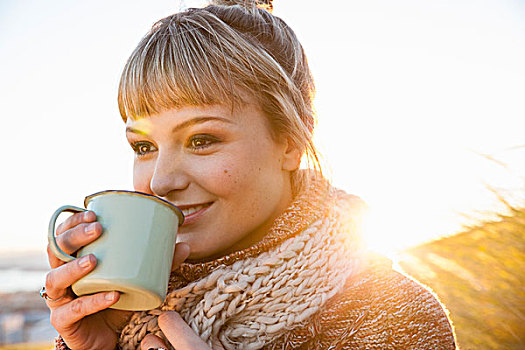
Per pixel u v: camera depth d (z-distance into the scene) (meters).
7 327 9.23
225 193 1.20
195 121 1.19
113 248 0.96
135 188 1.31
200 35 1.22
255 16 1.36
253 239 1.32
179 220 1.07
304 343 1.20
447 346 1.19
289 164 1.33
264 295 1.17
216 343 1.17
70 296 1.07
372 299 1.23
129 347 1.21
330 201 1.33
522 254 2.53
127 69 1.25
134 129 1.24
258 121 1.26
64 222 1.02
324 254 1.23
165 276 1.01
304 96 1.46
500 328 2.19
